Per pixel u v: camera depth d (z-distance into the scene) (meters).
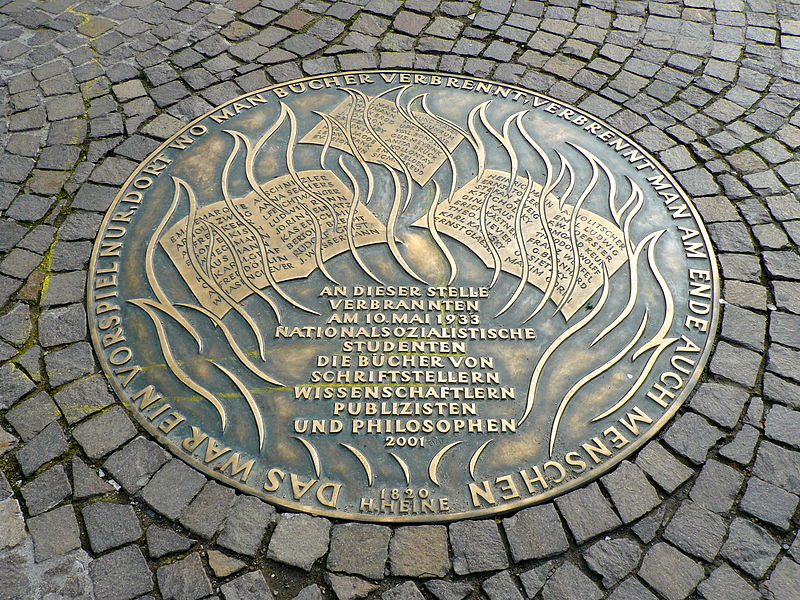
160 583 2.33
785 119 3.87
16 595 2.28
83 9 4.54
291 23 4.45
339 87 4.04
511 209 3.40
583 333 2.96
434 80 4.09
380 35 4.38
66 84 4.05
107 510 2.48
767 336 2.97
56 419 2.70
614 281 3.13
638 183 3.54
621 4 4.59
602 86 4.07
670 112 3.92
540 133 3.77
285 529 2.45
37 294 3.07
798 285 3.14
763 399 2.79
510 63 4.21
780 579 2.34
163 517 2.47
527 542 2.43
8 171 3.56
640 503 2.52
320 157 3.63
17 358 2.87
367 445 2.63
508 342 2.92
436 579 2.35
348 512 2.48
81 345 2.91
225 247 3.22
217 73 4.12
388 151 3.66
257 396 2.75
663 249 3.26
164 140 3.73
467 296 3.06
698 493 2.54
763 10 4.56
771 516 2.48
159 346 2.89
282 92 4.01
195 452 2.62
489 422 2.70
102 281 3.11
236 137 3.73
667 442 2.67
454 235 3.29
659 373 2.85
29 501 2.49
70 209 3.39
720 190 3.52
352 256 3.20
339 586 2.33
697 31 4.42
